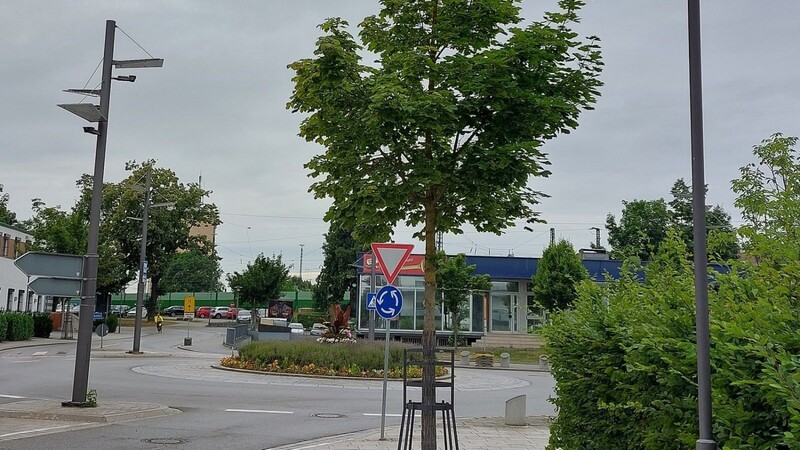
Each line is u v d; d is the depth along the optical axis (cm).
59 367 2573
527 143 793
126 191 6675
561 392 711
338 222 890
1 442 1071
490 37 884
